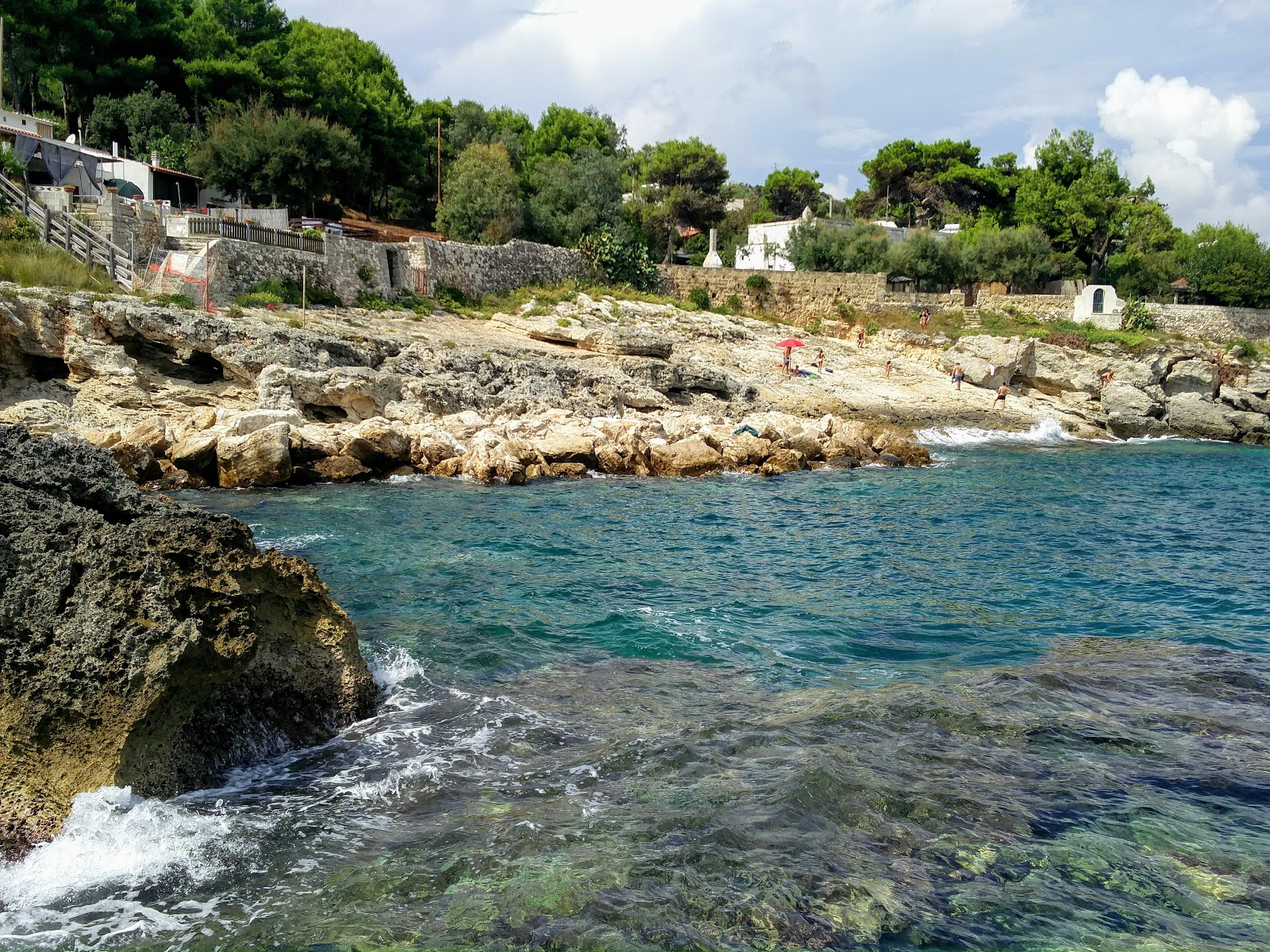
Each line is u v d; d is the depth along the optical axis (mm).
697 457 31859
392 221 70875
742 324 59000
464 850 7473
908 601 16125
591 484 29031
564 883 6957
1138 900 6895
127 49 59125
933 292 71250
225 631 8680
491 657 12336
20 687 7973
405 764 9094
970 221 89250
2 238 32469
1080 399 54281
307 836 7734
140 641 7996
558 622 14094
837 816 7969
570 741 9641
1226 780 8844
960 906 6773
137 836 7598
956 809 8133
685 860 7273
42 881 7094
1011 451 42438
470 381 34469
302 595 10211
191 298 34312
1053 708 10648
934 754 9297
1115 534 23016
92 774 7949
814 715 10281
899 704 10570
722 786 8516
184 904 6816
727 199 106750
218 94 60156
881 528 23125
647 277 62750
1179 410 52281
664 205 80938
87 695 7938
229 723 9125
